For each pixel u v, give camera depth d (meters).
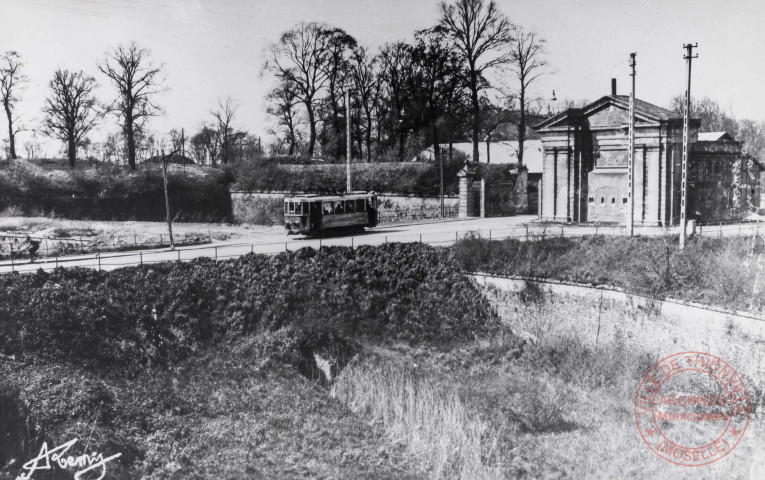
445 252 38.59
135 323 28.30
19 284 26.86
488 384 28.86
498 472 21.38
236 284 31.98
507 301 35.62
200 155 96.19
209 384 26.86
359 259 36.09
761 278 28.62
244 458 21.84
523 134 66.00
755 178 49.56
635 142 44.97
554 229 44.50
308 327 31.06
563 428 25.00
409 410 25.44
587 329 32.00
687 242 34.41
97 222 53.00
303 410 25.73
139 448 21.62
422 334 34.44
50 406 21.95
